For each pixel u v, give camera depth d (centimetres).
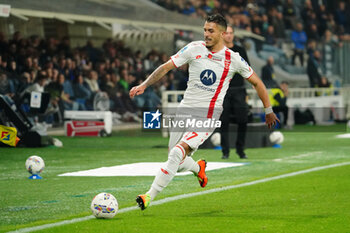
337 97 6850
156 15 5581
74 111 4509
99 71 5391
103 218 1509
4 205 1758
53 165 2791
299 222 1487
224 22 1639
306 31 8244
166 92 4597
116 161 2969
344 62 8275
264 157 3180
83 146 3731
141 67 5969
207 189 2056
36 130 3938
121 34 6125
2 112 3572
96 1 5044
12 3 4319
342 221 1501
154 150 3562
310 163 2916
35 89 4334
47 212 1648
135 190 2048
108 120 4481
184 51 1653
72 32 5597
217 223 1467
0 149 3412
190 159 1755
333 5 9019
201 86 1669
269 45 7600
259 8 8025
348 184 2184
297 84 7750
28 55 4581
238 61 1661
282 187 2109
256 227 1423
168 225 1436
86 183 2217
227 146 3058
